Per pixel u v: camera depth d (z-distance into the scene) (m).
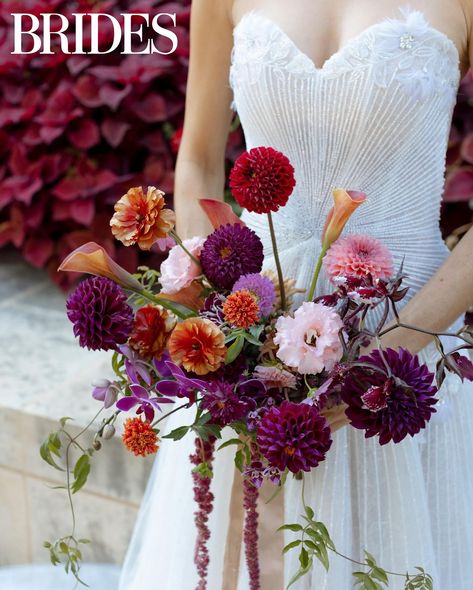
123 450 1.53
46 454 0.86
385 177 0.95
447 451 1.03
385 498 1.00
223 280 0.82
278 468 0.73
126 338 0.78
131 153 2.18
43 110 2.17
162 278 0.84
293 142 0.96
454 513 1.05
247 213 1.06
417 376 0.72
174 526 1.13
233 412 0.75
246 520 0.91
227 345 0.81
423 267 0.98
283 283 0.85
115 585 1.54
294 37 0.95
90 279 0.78
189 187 1.13
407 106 0.91
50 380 1.74
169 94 2.11
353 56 0.91
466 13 0.96
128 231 0.79
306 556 0.80
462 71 1.04
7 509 1.72
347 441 0.99
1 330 2.00
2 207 2.17
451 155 1.93
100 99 2.06
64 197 2.09
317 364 0.75
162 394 0.78
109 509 1.59
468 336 0.76
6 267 2.43
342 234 0.96
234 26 1.06
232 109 1.13
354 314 0.77
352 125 0.92
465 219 1.96
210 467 0.88
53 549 0.95
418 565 1.00
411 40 0.90
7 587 1.53
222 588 1.00
